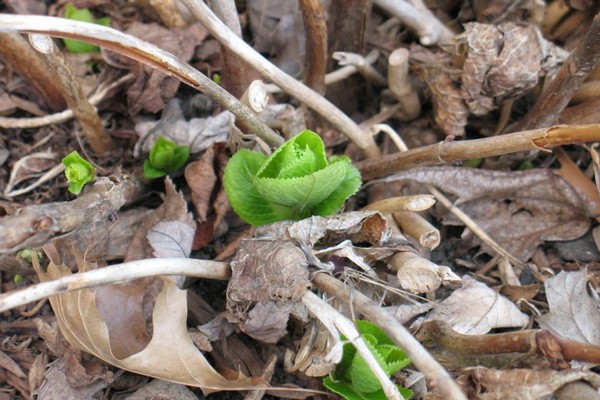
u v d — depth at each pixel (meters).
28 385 0.34
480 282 0.35
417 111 0.40
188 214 0.36
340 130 0.37
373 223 0.33
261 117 0.39
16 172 0.39
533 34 0.36
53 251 0.33
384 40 0.42
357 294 0.30
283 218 0.35
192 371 0.32
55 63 0.34
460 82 0.37
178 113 0.39
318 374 0.32
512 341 0.30
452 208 0.37
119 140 0.40
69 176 0.33
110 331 0.33
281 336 0.34
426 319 0.34
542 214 0.37
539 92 0.39
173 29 0.41
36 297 0.29
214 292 0.36
